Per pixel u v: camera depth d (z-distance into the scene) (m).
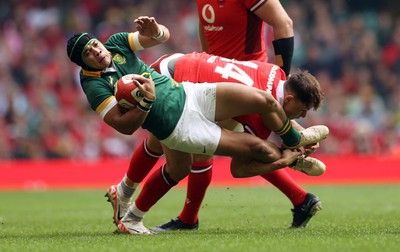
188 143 19.48
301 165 20.84
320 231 20.55
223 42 24.16
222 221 25.69
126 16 66.88
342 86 62.12
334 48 64.50
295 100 20.23
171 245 17.06
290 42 23.56
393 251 15.59
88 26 67.06
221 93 19.56
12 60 63.19
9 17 66.56
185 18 66.75
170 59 21.45
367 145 56.44
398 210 29.06
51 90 60.38
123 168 52.69
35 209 33.06
